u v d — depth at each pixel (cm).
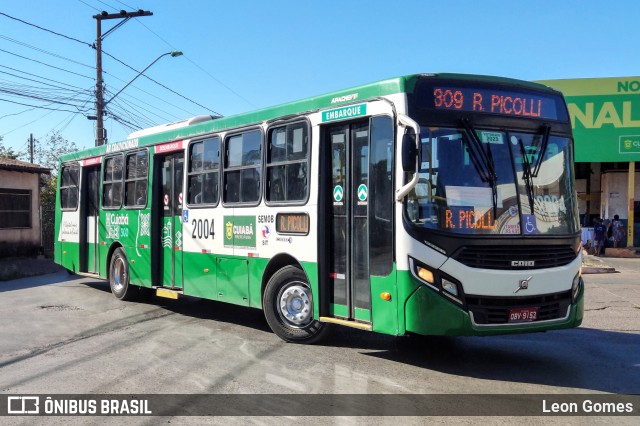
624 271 1792
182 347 764
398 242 619
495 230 623
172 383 603
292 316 783
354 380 610
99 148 1281
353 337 823
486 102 653
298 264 773
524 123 670
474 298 605
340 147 721
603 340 816
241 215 861
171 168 1046
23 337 837
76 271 1362
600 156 2370
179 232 1011
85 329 894
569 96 2380
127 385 598
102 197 1266
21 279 1677
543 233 646
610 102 2352
